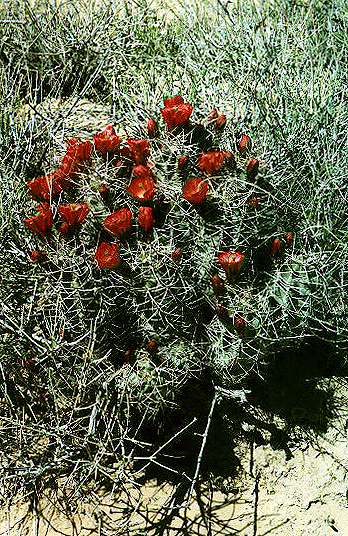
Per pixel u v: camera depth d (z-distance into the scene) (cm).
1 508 242
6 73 370
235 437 258
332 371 277
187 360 236
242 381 260
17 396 260
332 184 288
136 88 366
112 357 250
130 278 230
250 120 311
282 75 339
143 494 247
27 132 327
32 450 247
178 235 233
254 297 237
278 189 255
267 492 250
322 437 261
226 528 242
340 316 266
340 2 400
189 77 360
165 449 255
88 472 246
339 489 251
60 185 250
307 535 242
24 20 392
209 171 239
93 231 241
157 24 407
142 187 231
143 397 235
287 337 244
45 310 259
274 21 390
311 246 270
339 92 330
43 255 244
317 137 302
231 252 240
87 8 411
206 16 411
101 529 239
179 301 232
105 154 242
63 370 249
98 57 381
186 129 250
